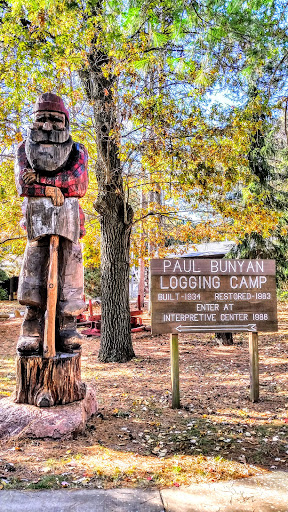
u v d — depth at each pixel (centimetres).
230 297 589
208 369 807
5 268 2895
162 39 818
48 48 756
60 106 475
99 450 414
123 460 395
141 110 845
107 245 927
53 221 470
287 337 1172
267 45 779
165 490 343
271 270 601
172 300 577
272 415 529
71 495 332
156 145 870
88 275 2461
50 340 468
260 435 462
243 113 927
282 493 339
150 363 875
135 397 614
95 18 745
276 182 1547
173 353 568
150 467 382
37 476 360
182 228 1268
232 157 941
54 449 412
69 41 746
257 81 934
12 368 820
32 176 467
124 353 905
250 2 743
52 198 471
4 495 330
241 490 344
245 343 1108
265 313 595
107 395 625
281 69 863
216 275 588
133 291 3356
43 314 493
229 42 827
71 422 442
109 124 895
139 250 1526
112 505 319
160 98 856
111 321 912
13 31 748
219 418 520
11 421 441
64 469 373
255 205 1127
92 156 1128
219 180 944
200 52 810
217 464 390
